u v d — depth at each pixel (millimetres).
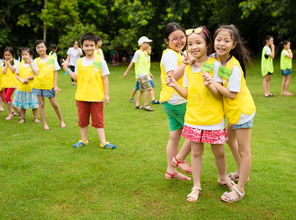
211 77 3061
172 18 17641
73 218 3016
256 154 4617
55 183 3748
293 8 15820
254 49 26609
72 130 6031
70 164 4312
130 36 20844
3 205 3256
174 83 3305
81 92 4883
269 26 22281
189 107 3314
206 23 23297
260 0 15711
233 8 21000
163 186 3658
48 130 6039
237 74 3051
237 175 3771
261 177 3859
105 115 7215
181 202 3295
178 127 3746
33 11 21469
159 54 24938
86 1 22781
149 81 7852
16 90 6590
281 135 5527
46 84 5922
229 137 3545
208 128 3193
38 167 4215
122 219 2990
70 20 20703
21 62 6539
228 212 3098
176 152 3811
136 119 6828
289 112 7223
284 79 9367
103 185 3689
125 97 9602
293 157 4500
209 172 4020
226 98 3154
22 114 6672
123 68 20125
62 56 19469
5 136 5648
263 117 6781
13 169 4164
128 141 5281
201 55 3158
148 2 18438
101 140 5008
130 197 3410
